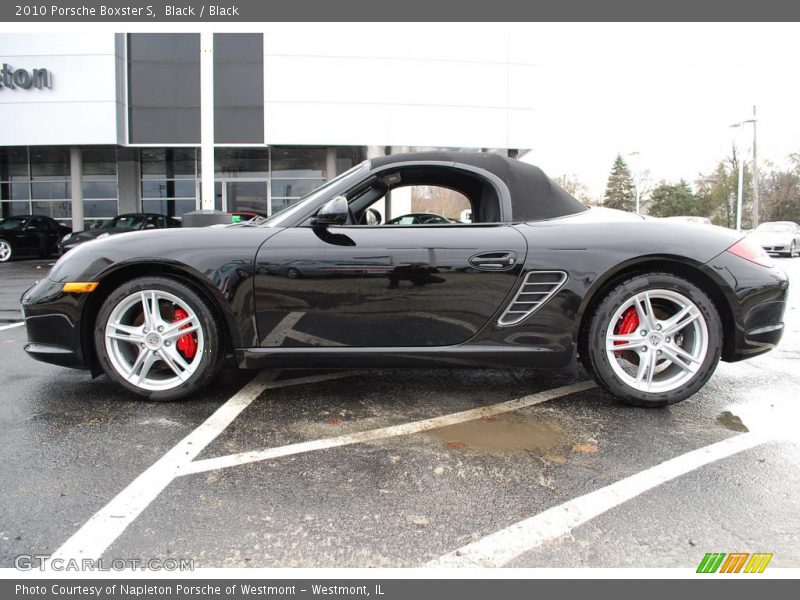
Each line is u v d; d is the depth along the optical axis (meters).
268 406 2.86
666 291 2.68
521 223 2.77
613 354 2.74
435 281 2.64
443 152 2.92
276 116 13.16
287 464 2.20
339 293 2.66
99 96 13.12
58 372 3.50
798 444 2.40
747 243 2.76
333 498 1.94
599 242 2.65
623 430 2.56
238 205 16.59
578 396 3.05
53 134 13.29
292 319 2.69
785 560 1.62
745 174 40.38
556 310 2.65
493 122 13.55
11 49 13.05
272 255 2.66
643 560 1.62
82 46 13.00
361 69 13.17
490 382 3.31
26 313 2.78
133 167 16.78
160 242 2.71
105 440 2.41
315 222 2.65
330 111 13.21
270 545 1.68
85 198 17.03
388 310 2.66
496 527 1.78
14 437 2.44
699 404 2.93
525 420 2.69
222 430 2.53
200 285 2.74
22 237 14.44
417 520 1.81
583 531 1.75
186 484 2.03
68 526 1.75
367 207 3.11
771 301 2.68
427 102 13.34
